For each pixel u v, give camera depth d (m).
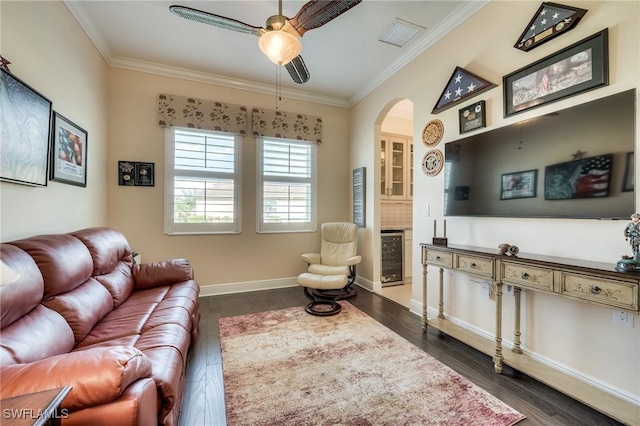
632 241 1.33
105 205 3.02
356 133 4.21
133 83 3.23
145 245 3.28
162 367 1.16
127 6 2.33
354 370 1.86
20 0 1.64
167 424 1.08
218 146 3.62
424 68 2.87
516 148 1.96
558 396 1.61
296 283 4.05
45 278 1.34
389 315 2.89
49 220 1.93
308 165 4.15
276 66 3.33
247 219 3.78
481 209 2.21
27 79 1.70
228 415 1.45
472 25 2.33
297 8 2.36
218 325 2.61
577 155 1.62
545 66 1.82
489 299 2.23
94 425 0.77
